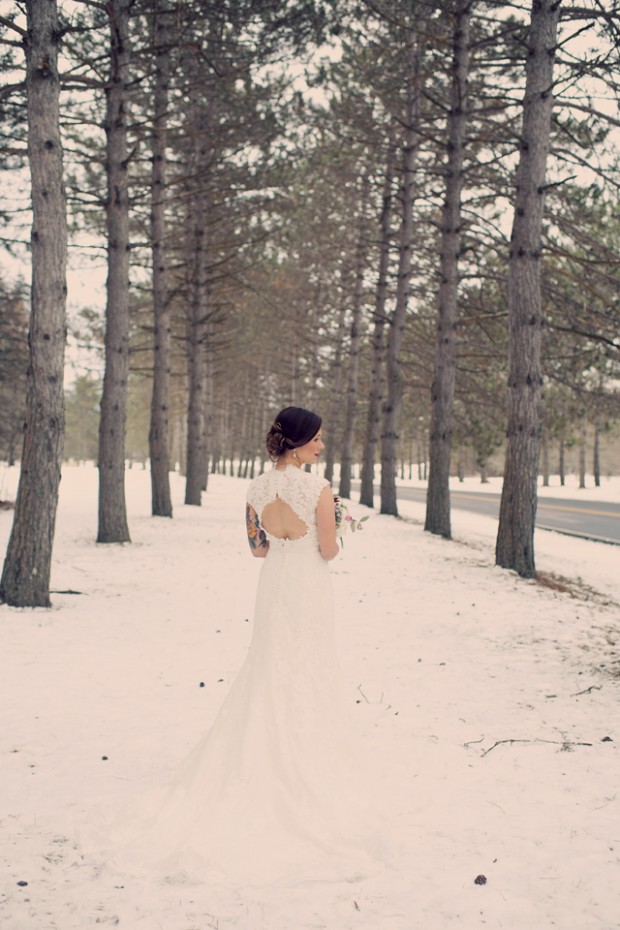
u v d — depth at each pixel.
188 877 2.92
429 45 16.58
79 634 7.18
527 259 11.64
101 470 13.83
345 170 22.38
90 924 2.63
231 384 55.75
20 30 8.02
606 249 13.02
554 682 6.01
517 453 11.91
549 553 16.55
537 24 11.41
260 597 3.73
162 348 18.55
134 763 4.17
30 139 8.10
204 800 3.36
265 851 3.10
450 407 16.88
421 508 29.36
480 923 2.69
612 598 11.12
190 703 5.29
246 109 18.70
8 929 2.58
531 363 11.82
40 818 3.46
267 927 2.64
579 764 4.28
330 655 3.72
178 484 37.75
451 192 15.95
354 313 28.70
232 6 14.02
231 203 22.30
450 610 8.81
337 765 3.55
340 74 20.02
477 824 3.50
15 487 28.05
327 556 3.73
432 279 21.81
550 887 2.95
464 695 5.63
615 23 10.35
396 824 3.47
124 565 11.43
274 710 3.52
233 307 30.97
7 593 8.22
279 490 3.70
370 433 25.77
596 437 49.84
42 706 5.12
